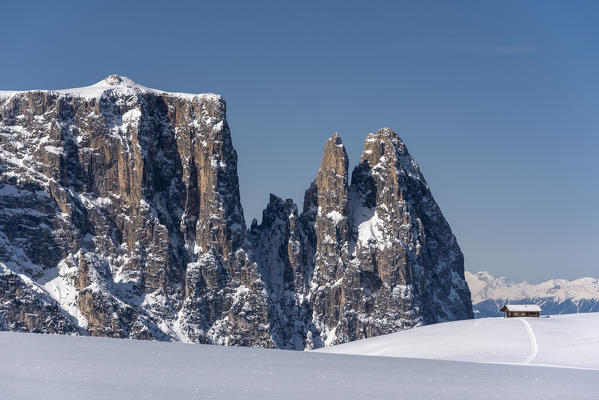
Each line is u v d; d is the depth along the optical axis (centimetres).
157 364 11050
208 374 10044
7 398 7362
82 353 12250
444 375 11756
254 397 8119
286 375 10481
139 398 7675
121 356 12088
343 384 9738
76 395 7675
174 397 7831
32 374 8981
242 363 12156
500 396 9231
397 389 9494
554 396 9394
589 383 11125
